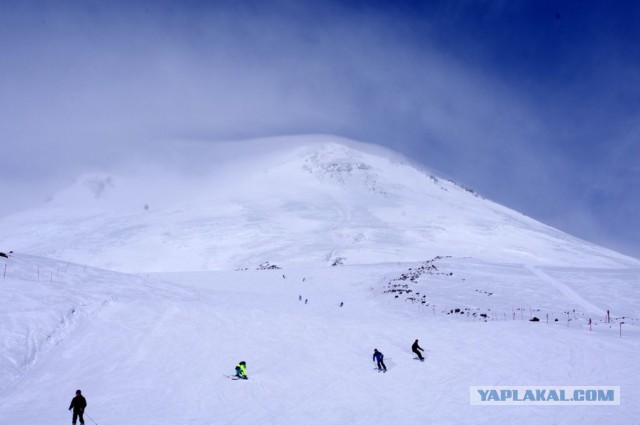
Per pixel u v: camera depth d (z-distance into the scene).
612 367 23.25
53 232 199.62
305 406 20.73
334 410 20.16
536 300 45.34
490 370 23.98
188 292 44.38
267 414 19.92
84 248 155.62
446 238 148.38
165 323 32.38
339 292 57.03
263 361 27.14
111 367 25.64
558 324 35.25
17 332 26.89
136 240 160.62
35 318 28.66
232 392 22.58
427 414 19.25
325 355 28.09
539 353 26.14
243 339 30.88
